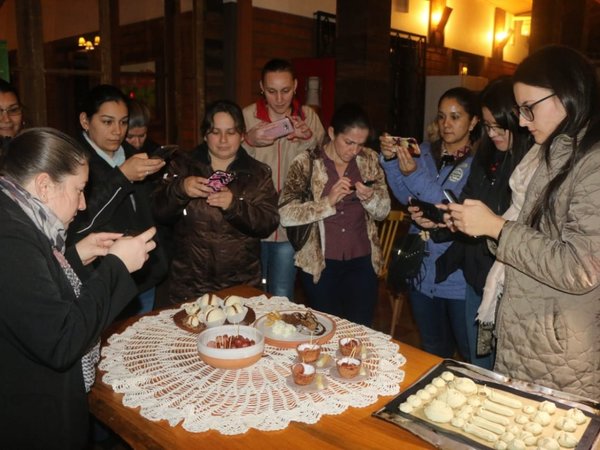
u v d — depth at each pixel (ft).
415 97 23.85
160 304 10.09
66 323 3.60
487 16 28.45
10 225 3.65
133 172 6.73
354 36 13.50
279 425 3.89
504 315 4.94
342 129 7.68
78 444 4.22
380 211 8.37
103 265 4.02
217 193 6.86
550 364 4.64
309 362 4.76
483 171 6.73
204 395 4.31
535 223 4.71
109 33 12.42
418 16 24.03
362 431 3.86
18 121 8.29
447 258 7.07
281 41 17.26
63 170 3.85
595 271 4.09
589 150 4.24
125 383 4.49
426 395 4.22
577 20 18.08
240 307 5.69
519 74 4.52
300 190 8.27
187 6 14.49
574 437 3.67
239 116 7.45
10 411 3.88
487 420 3.93
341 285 8.53
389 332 12.25
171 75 14.33
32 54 11.14
